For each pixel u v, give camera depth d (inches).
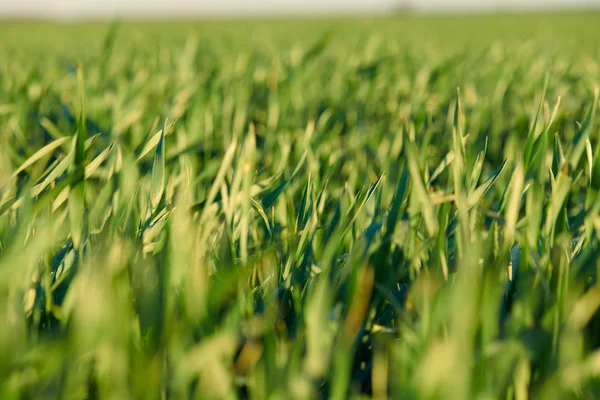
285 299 51.7
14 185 58.1
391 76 143.3
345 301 49.6
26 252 47.0
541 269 48.8
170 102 96.2
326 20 1035.3
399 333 50.7
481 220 52.2
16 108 94.0
